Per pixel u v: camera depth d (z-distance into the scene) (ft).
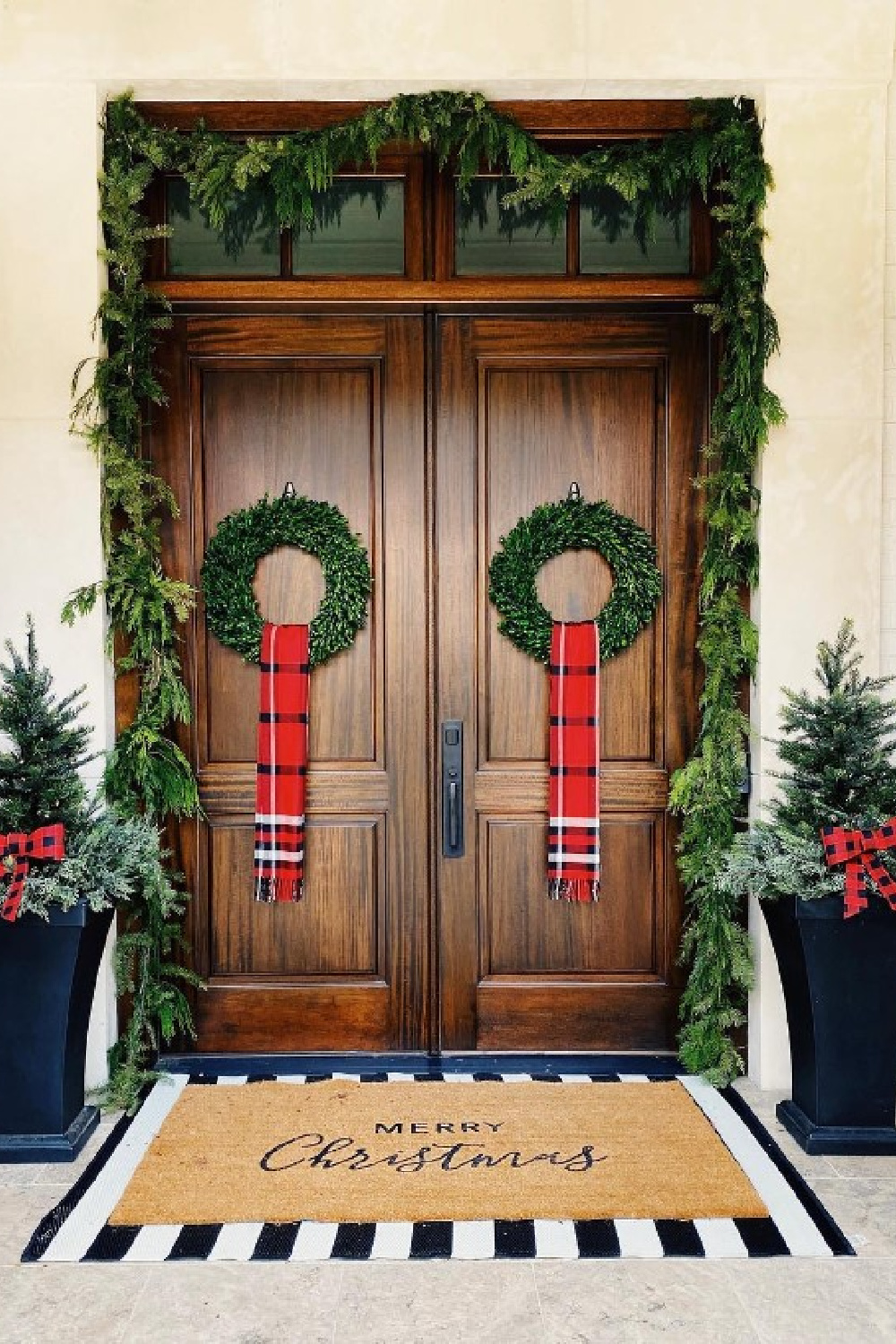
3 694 9.55
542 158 10.54
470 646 11.20
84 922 9.05
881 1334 7.09
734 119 10.51
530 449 11.15
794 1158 9.27
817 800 9.27
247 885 11.27
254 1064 11.18
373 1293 7.48
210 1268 7.75
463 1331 7.12
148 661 10.84
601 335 11.10
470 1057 11.21
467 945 11.23
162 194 11.00
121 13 10.23
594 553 11.17
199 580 11.18
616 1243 8.00
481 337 11.10
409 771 11.23
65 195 10.36
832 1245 8.02
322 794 11.23
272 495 11.17
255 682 11.25
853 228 10.51
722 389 10.95
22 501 10.47
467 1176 8.87
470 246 11.03
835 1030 9.25
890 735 10.63
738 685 10.98
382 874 11.25
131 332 10.46
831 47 10.32
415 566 11.18
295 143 10.58
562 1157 9.18
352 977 11.28
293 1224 8.22
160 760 10.79
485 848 11.24
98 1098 10.22
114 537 10.84
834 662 9.58
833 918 9.09
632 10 10.25
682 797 10.81
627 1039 11.24
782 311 10.54
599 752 11.19
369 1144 9.39
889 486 10.82
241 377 11.11
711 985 10.78
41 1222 8.30
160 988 10.86
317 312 11.09
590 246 11.07
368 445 11.15
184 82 10.30
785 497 10.61
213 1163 9.07
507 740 11.22
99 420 10.50
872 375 10.57
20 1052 9.21
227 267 11.03
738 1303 7.39
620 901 11.23
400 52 10.25
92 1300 7.43
